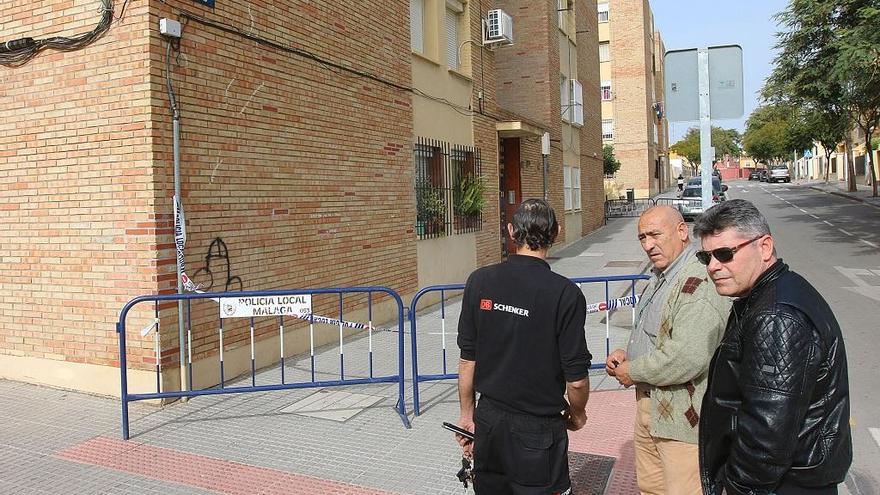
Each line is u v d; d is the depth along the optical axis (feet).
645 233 10.35
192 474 14.69
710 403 7.53
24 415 18.47
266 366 23.54
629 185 149.38
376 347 27.04
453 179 39.86
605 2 150.20
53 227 20.54
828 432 6.55
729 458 7.04
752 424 6.52
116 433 17.17
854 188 121.70
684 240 10.34
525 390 9.32
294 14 25.17
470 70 42.14
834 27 52.01
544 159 59.11
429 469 14.93
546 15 60.39
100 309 19.94
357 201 29.30
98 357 20.12
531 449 9.30
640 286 41.29
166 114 19.29
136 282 19.29
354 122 29.17
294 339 25.18
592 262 52.90
